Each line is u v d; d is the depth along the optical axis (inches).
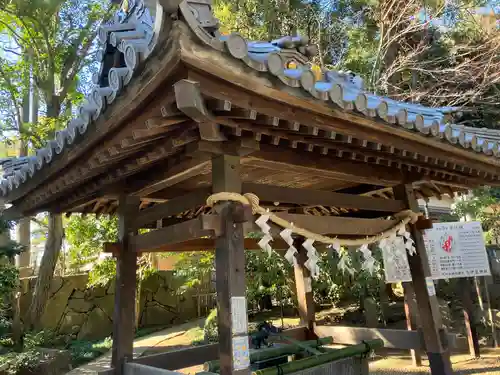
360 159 122.0
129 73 65.7
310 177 143.2
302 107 80.7
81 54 346.6
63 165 101.7
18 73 361.7
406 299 225.5
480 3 369.7
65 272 423.2
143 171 123.1
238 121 81.6
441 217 329.4
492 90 371.9
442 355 139.3
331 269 326.0
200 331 342.3
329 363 137.5
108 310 393.4
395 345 160.6
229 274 89.3
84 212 156.2
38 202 134.6
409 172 149.9
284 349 156.9
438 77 348.2
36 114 373.7
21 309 347.3
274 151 105.1
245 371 86.0
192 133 83.4
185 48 57.1
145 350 297.6
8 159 150.3
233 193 92.4
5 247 240.1
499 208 312.0
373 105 99.0
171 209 117.2
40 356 256.4
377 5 347.3
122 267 131.6
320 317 343.9
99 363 278.8
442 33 382.6
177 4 54.4
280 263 305.3
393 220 145.3
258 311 399.5
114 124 79.1
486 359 220.8
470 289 279.6
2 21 328.8
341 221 128.1
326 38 374.3
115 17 142.9
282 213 112.1
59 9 315.6
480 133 149.0
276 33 348.8
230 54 62.1
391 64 346.6
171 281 447.2
